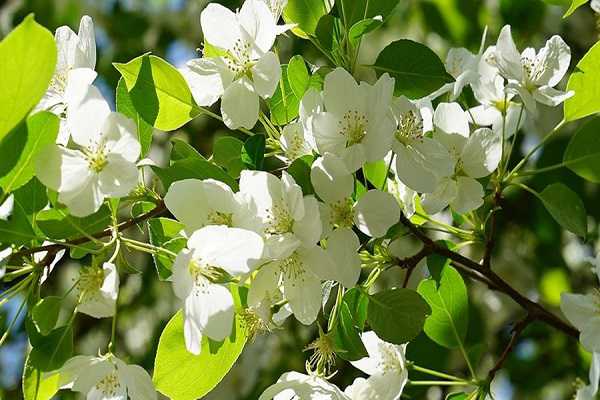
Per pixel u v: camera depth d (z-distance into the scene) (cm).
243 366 134
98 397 101
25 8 153
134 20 157
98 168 99
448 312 110
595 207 134
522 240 140
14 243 99
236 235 98
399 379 107
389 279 125
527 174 109
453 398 108
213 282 99
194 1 161
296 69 104
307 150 103
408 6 142
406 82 105
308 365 104
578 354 136
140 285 144
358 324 103
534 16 133
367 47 149
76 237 101
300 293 100
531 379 137
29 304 100
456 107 106
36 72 95
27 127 97
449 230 109
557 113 134
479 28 135
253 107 103
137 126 103
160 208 102
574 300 108
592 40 136
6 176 98
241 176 100
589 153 109
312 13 106
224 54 103
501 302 139
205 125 141
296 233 100
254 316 102
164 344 103
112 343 101
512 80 107
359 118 101
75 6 154
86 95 100
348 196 100
